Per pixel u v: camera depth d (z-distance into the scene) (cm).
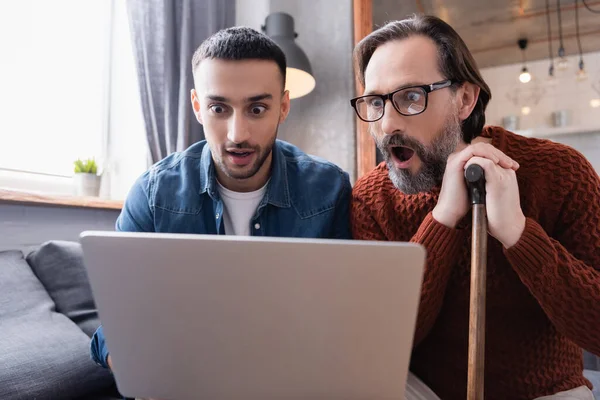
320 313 51
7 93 181
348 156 235
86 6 212
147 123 201
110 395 128
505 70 321
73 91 207
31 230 161
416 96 83
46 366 110
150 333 55
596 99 300
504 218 70
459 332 91
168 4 206
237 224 112
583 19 276
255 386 56
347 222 113
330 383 54
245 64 91
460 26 289
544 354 88
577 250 83
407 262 49
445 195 79
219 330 54
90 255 53
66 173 202
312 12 248
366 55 93
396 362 53
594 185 85
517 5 264
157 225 108
